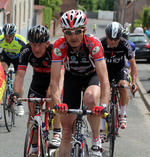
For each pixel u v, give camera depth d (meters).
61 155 4.23
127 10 74.38
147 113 8.75
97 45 4.12
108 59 6.03
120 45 5.89
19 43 7.23
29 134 4.13
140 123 7.74
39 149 4.21
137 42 21.45
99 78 4.11
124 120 6.45
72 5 76.00
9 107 6.04
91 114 3.72
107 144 6.15
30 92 5.23
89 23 86.44
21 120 7.38
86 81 4.61
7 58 7.59
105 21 98.81
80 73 4.53
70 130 4.29
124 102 6.35
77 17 3.89
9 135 6.40
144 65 20.47
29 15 41.69
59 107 3.70
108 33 5.64
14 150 5.66
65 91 4.61
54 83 4.14
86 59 4.34
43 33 4.50
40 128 4.29
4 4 26.92
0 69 4.27
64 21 3.94
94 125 4.35
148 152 5.87
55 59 4.17
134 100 10.39
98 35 56.69
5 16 27.89
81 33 3.99
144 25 50.88
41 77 5.13
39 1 54.34
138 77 15.21
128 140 6.46
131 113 8.69
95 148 4.37
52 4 55.03
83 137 3.89
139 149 5.99
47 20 50.19
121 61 6.10
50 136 6.29
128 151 5.86
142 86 12.52
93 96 4.23
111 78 6.24
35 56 4.82
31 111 4.87
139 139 6.57
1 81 4.18
